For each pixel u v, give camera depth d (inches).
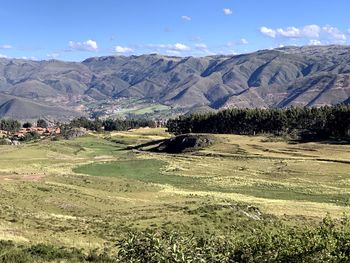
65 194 2507.4
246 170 4744.1
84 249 1278.3
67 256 1102.4
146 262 641.0
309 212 2532.0
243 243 717.3
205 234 1723.7
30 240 1321.4
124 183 3410.4
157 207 2365.9
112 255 1194.0
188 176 4419.3
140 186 3363.7
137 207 2389.3
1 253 1016.9
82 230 1637.6
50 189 2566.4
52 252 1101.7
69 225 1722.4
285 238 699.4
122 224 1829.5
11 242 1187.3
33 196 2343.8
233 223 1980.8
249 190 3698.3
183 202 2568.9
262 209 2524.6
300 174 4411.9
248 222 2025.1
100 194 2721.5
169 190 3380.9
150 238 659.4
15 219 1679.4
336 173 4404.5
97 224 1791.3
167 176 4439.0
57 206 2239.2
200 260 630.5
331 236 693.9
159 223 1872.5
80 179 3339.1
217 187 3836.1
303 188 3754.9
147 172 4707.2
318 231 728.3
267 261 690.2
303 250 672.4
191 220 1952.5
